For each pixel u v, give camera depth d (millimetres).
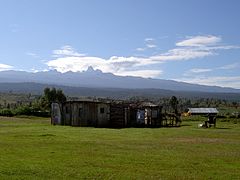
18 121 68625
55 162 23312
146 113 66188
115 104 65562
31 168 21328
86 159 24531
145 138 38688
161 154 27000
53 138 36562
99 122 63781
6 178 18906
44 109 93188
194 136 41594
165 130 51031
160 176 19922
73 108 63719
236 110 131375
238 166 22812
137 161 24031
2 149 28453
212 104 177750
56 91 110250
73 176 19656
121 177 19547
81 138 37312
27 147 29688
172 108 127562
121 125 64500
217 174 20562
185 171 21234
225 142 35188
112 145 31828
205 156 26312
